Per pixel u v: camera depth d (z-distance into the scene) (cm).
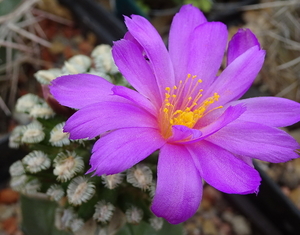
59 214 5
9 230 7
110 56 5
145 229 5
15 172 5
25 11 7
